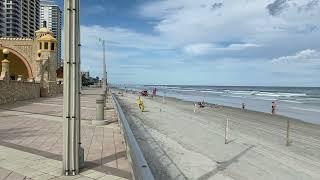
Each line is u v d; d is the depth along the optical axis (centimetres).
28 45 5031
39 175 682
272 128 2600
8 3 9056
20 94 3167
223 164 1274
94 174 697
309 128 2731
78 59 688
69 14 674
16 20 9244
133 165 519
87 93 5781
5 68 2744
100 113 1547
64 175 684
